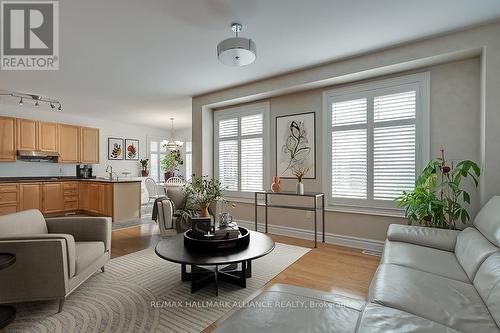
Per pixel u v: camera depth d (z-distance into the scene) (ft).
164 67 12.65
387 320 4.05
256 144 16.26
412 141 11.40
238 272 9.23
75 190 21.95
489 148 8.98
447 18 8.68
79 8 7.96
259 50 10.95
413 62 10.58
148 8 7.98
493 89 8.96
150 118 24.98
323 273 9.61
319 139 13.92
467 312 4.53
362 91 12.61
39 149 20.63
